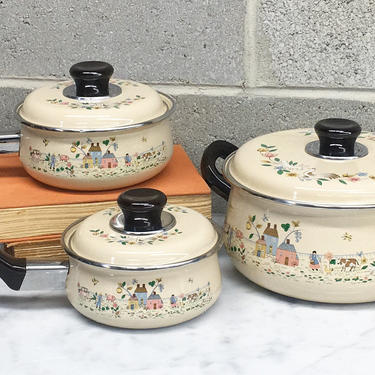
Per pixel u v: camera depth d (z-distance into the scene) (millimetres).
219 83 948
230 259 827
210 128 968
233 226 787
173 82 953
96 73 810
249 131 965
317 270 734
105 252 702
